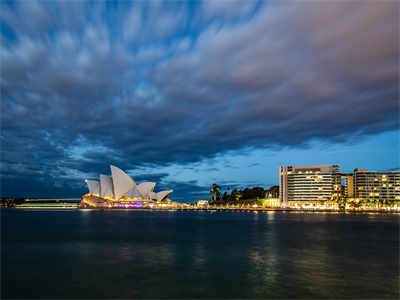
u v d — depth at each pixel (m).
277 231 66.25
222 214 174.75
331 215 158.38
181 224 88.81
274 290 22.72
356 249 41.16
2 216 145.88
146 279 25.44
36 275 26.62
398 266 30.56
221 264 31.14
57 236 55.53
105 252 38.12
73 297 21.14
